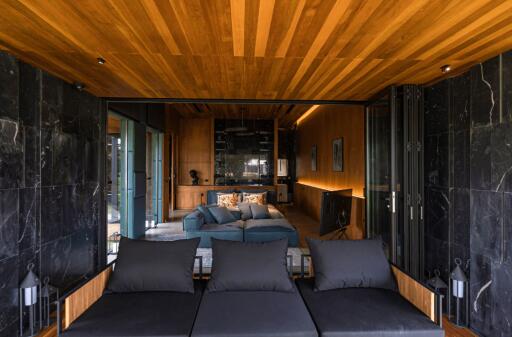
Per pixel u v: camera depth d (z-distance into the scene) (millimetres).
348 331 1881
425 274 3254
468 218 2697
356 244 2609
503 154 2297
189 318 1995
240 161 8898
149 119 6266
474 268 2594
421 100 3129
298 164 10281
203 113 8484
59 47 2232
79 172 3357
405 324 1938
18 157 2471
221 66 2594
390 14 1732
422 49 2225
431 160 3172
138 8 1678
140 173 5797
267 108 7820
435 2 1609
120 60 2477
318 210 7117
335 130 6332
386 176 3305
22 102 2520
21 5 1657
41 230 2744
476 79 2553
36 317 2645
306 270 3719
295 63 2521
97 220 3734
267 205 6789
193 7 1659
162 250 2492
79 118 3344
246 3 1617
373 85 3158
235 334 1833
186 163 9086
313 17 1765
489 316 2426
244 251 2498
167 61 2490
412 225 3082
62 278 3053
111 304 2164
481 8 1671
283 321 1955
